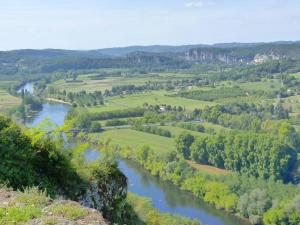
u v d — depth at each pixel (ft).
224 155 390.63
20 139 59.77
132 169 352.90
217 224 252.42
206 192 296.30
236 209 277.03
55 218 39.19
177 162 342.85
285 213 257.96
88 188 64.64
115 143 407.44
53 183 60.13
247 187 305.53
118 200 69.92
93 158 72.02
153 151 371.15
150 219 94.58
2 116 62.69
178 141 416.05
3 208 41.32
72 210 41.14
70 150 64.75
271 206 271.69
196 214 264.31
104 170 68.23
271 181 326.44
